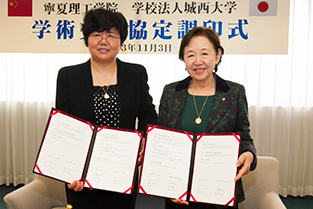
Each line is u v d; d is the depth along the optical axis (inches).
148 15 103.9
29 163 121.7
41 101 118.0
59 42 106.3
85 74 53.1
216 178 42.0
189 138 44.2
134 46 105.3
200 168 42.9
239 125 46.1
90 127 47.6
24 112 118.0
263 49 101.4
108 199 54.0
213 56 43.6
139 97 56.1
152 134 45.1
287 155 111.5
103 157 46.2
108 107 52.7
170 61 111.3
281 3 99.4
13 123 119.2
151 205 102.3
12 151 120.3
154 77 112.0
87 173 45.5
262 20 100.7
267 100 111.7
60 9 105.2
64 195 69.1
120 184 44.9
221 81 46.3
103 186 44.9
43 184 66.8
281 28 100.3
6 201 56.7
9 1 105.5
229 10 101.1
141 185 43.5
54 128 46.1
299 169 114.0
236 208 47.7
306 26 107.0
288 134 110.8
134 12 104.0
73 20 105.3
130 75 55.1
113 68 54.7
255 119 111.7
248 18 100.9
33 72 117.6
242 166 42.5
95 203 54.2
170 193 42.8
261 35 101.0
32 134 120.4
